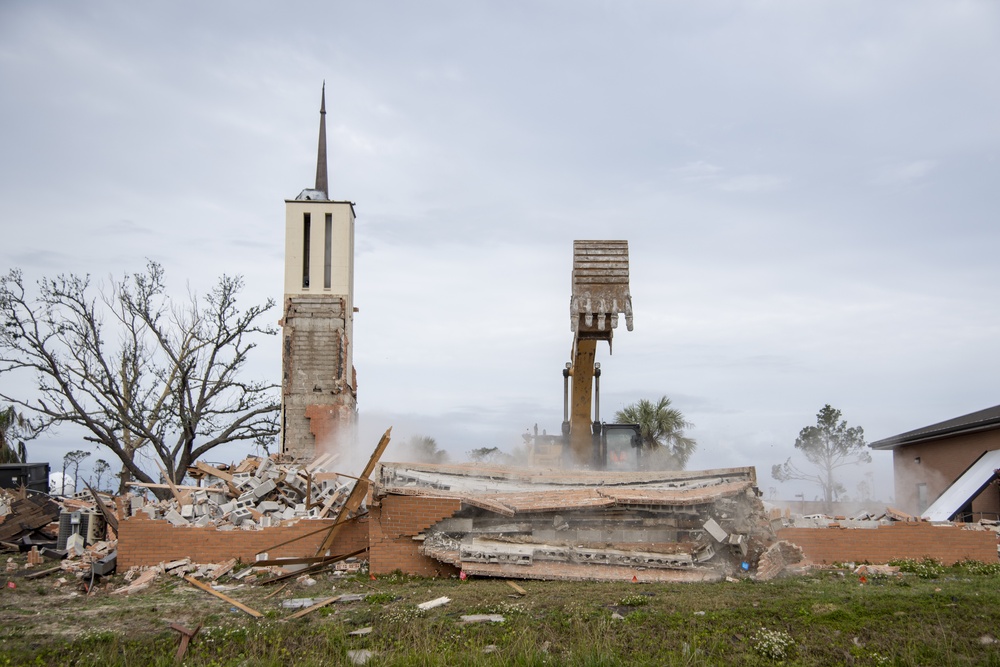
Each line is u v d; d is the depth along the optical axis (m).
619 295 20.52
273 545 19.06
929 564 18.88
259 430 38.19
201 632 13.66
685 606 14.08
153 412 37.53
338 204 34.59
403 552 17.91
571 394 23.47
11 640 13.38
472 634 13.16
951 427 32.84
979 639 12.65
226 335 38.06
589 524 17.64
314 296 33.81
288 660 12.59
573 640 12.86
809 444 46.53
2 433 39.25
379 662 12.09
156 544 18.83
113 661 12.48
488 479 20.05
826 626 13.12
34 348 35.41
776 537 18.48
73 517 21.17
